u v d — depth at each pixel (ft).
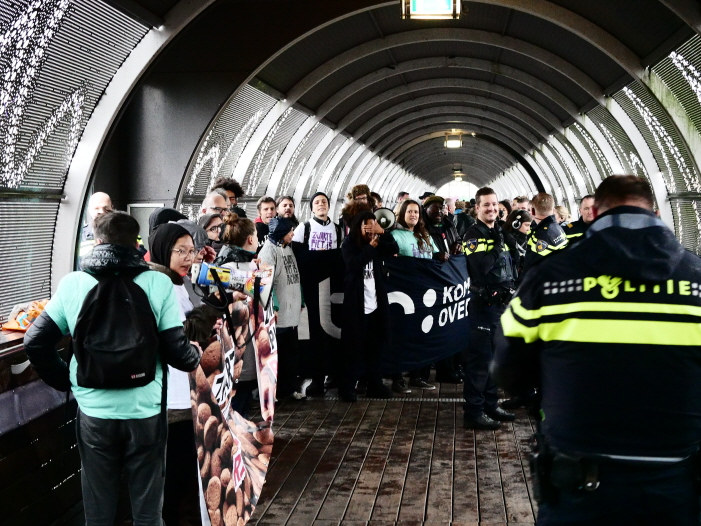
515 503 15.02
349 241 22.39
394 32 47.14
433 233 24.49
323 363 23.77
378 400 23.52
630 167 54.03
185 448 12.85
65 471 14.28
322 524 14.06
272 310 15.57
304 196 72.08
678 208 45.37
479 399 20.13
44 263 26.08
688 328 7.27
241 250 16.85
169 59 35.65
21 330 14.79
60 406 14.14
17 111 22.85
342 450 18.47
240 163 47.80
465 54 57.36
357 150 89.56
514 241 21.86
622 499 7.28
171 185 36.04
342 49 46.42
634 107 44.96
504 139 104.42
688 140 37.45
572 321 7.49
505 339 7.95
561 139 73.26
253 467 14.30
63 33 23.43
